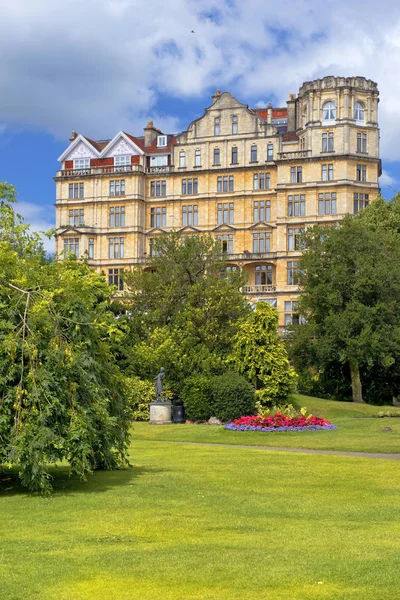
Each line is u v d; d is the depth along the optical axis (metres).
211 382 52.00
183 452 32.06
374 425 44.00
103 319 24.33
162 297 59.75
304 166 85.44
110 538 15.58
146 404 55.03
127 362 57.47
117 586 12.34
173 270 60.41
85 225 93.44
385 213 75.12
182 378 55.31
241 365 51.62
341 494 20.67
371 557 13.77
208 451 32.62
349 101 84.69
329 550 14.38
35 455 19.89
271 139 88.94
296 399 56.81
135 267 69.50
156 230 92.38
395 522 17.06
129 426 26.17
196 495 20.55
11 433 20.19
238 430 42.09
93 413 21.94
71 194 94.88
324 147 85.06
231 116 90.75
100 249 93.06
